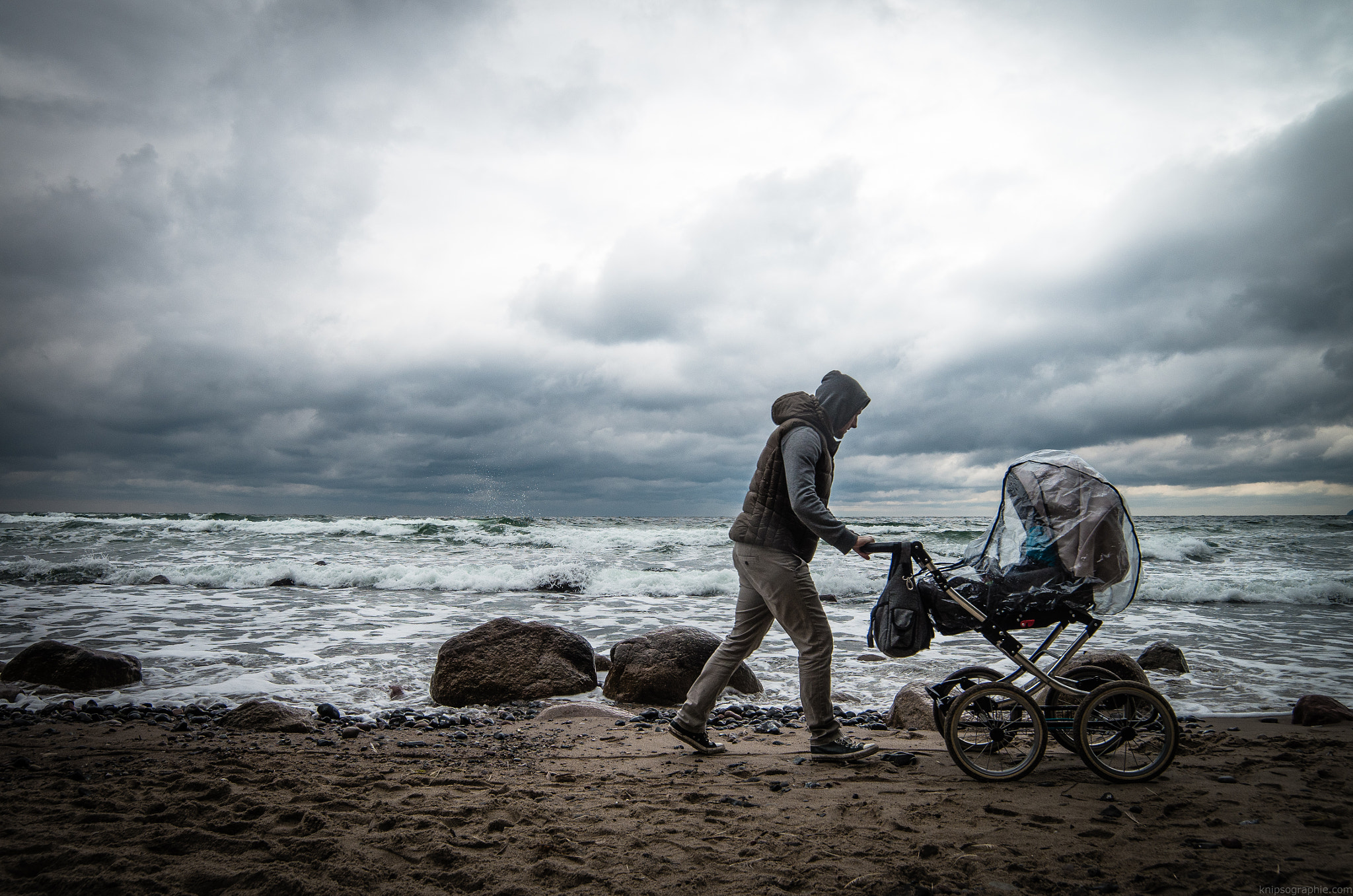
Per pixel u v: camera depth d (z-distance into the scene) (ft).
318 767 12.20
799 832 9.07
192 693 19.34
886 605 11.77
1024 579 11.46
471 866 8.02
